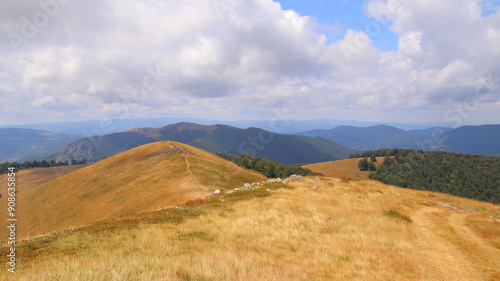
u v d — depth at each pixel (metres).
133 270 8.88
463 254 12.42
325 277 8.78
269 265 9.60
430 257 12.02
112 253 10.73
